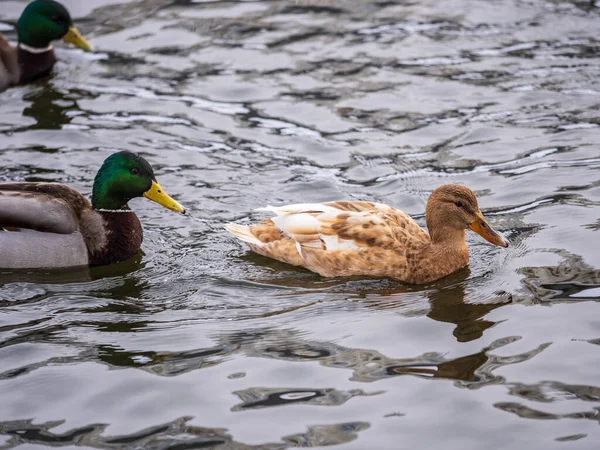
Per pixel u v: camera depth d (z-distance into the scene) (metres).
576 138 13.26
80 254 10.60
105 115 14.39
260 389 8.00
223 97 14.96
